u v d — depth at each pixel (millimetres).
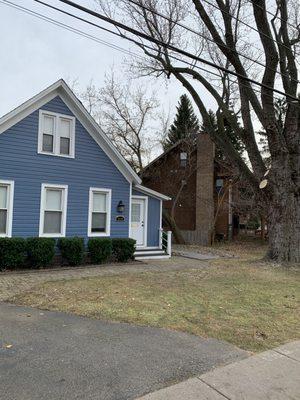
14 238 11188
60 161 13008
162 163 26172
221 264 13750
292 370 4535
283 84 14055
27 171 12219
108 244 13180
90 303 7250
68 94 13016
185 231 23672
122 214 14688
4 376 4062
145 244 16375
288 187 13656
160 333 5637
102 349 4926
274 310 7254
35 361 4480
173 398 3715
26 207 12195
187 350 4988
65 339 5270
